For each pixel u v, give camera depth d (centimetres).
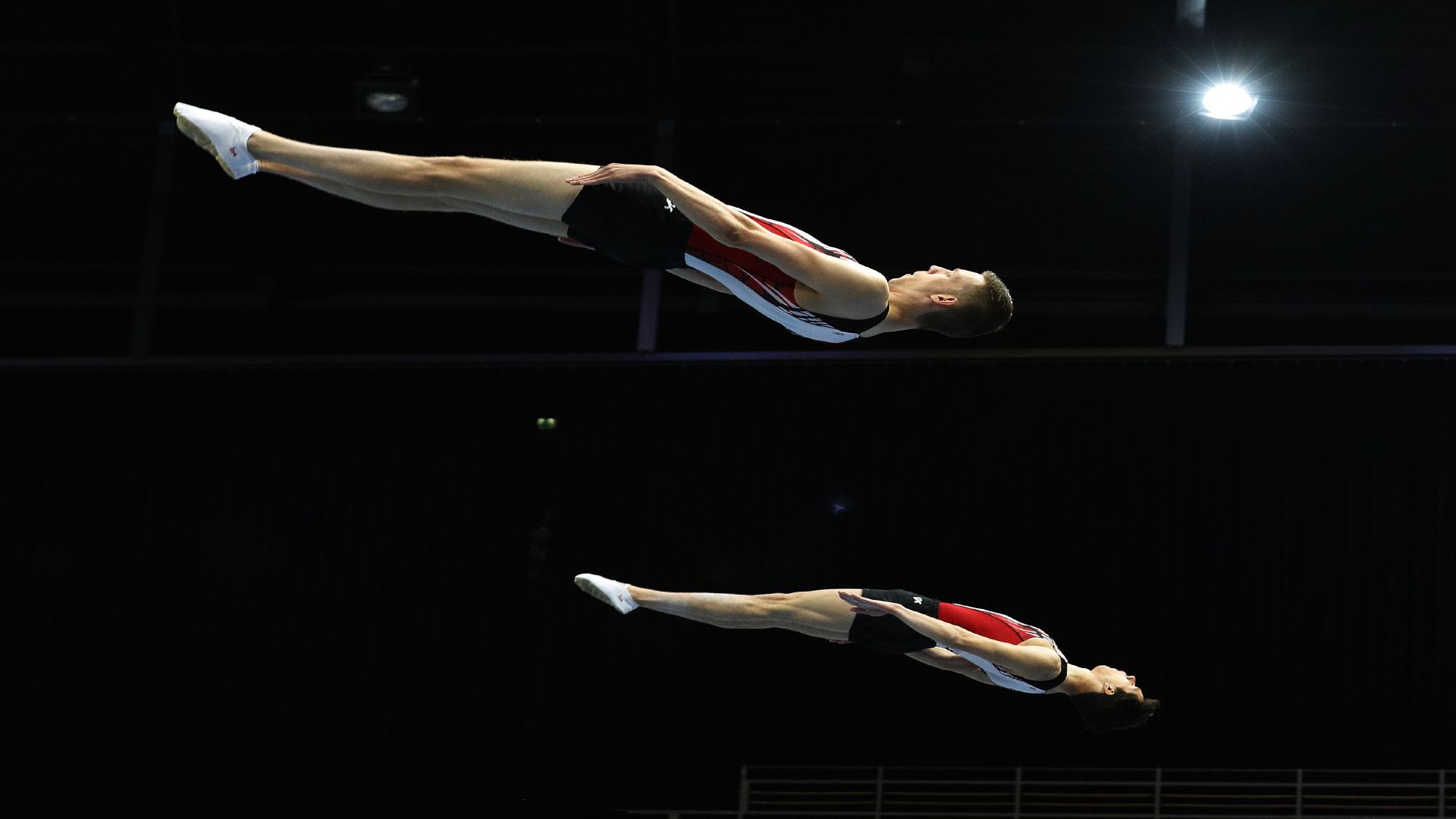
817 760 977
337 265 1183
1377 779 1001
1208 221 1062
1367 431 962
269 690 996
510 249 1162
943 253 1108
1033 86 996
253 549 1025
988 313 423
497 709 984
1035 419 1000
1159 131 1003
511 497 1023
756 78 1009
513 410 1041
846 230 1101
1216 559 959
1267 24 931
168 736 994
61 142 1113
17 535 1042
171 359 1046
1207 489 970
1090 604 964
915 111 1023
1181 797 1022
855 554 990
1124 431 990
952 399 1010
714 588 991
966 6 948
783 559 993
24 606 1025
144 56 1010
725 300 1152
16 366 1052
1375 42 930
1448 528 932
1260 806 966
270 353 1202
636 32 939
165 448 1055
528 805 969
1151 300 1109
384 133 1077
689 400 1030
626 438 1028
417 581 1009
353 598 1009
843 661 995
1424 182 1014
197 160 1102
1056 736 968
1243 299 1111
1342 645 931
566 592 1004
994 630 508
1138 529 972
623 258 402
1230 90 917
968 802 1029
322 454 1043
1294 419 968
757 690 991
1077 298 1121
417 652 996
